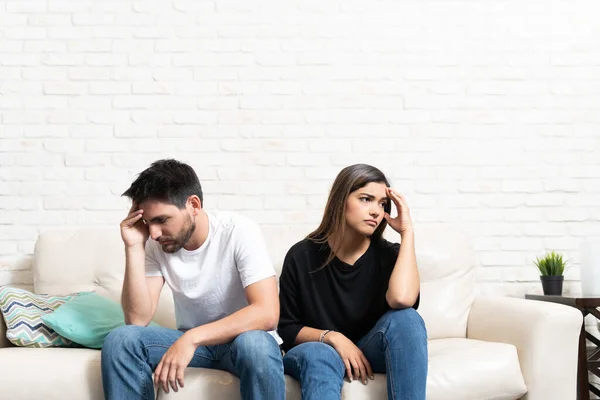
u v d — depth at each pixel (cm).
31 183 288
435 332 248
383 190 208
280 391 174
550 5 301
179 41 295
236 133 293
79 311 221
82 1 295
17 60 292
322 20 298
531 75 299
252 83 295
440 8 299
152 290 200
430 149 295
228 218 199
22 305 221
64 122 291
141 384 178
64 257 257
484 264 293
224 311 197
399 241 255
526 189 296
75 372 190
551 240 295
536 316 214
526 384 211
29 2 294
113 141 291
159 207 187
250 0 297
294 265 213
